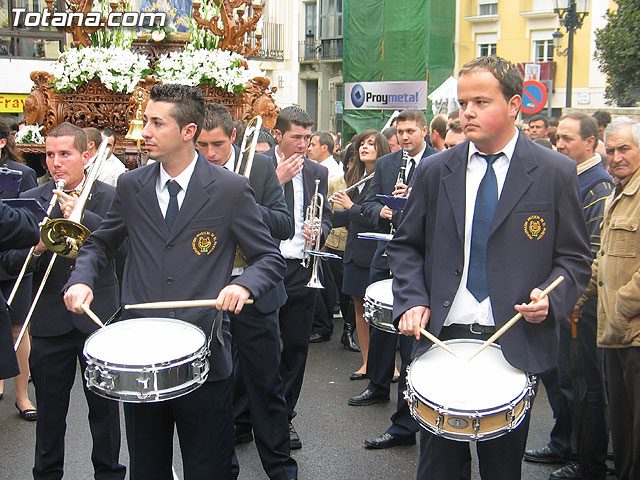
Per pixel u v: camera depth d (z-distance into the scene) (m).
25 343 5.01
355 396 5.41
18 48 16.77
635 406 3.53
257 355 3.88
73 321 3.59
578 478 4.01
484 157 2.75
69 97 6.73
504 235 2.68
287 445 3.96
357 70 19.47
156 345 2.60
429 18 18.39
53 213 3.86
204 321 2.84
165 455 2.96
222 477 2.95
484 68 2.63
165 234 2.84
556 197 2.68
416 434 4.77
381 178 5.27
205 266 2.85
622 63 13.98
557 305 2.56
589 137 4.14
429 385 2.53
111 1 6.82
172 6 7.05
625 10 13.90
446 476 2.72
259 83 6.95
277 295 3.94
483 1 27.23
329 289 7.35
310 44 30.38
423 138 5.21
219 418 2.92
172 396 2.51
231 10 6.91
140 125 6.30
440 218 2.78
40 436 3.66
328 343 7.07
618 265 3.59
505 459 2.71
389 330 3.48
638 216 3.55
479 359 2.68
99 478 3.80
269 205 3.96
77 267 2.86
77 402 5.29
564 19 12.42
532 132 7.39
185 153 2.86
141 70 6.65
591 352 3.91
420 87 18.20
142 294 2.84
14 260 3.67
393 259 2.94
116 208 2.97
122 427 4.82
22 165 5.16
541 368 2.65
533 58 26.55
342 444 4.59
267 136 5.41
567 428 4.23
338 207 6.70
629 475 3.63
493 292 2.68
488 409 2.37
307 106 30.97
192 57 6.59
